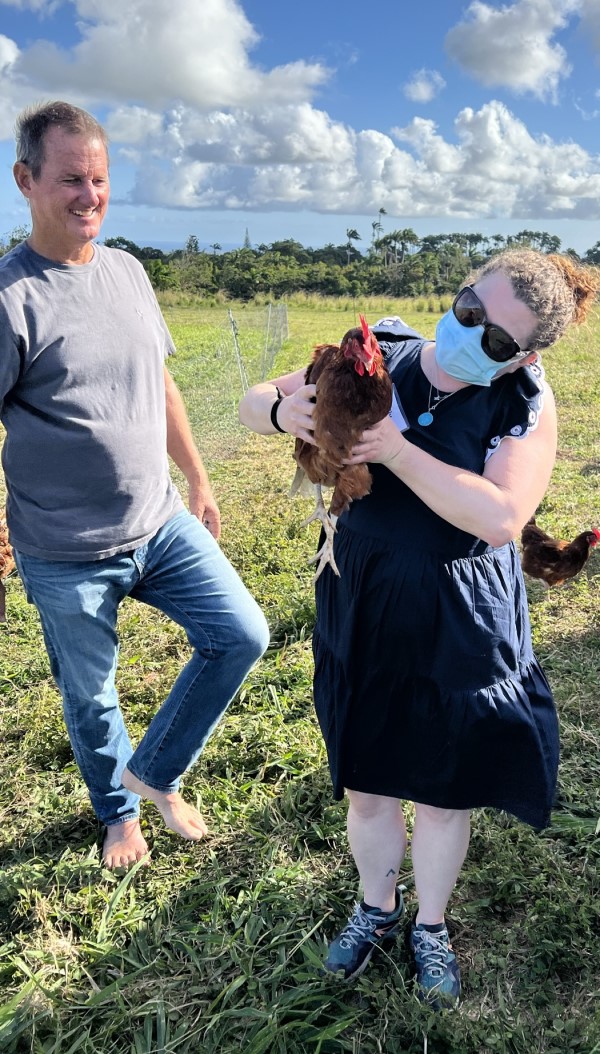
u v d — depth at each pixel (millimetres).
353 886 2596
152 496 2641
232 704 3682
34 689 3873
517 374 1863
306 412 1952
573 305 1736
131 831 2828
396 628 1939
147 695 3832
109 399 2471
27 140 2229
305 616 4480
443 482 1750
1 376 2303
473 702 1957
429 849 2156
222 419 10367
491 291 1680
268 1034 2051
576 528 5820
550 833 2783
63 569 2547
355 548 1994
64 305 2371
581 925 2357
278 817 2938
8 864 2811
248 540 5680
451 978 2209
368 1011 2174
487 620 1934
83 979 2348
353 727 2076
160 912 2549
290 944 2398
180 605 2707
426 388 1923
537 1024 2107
